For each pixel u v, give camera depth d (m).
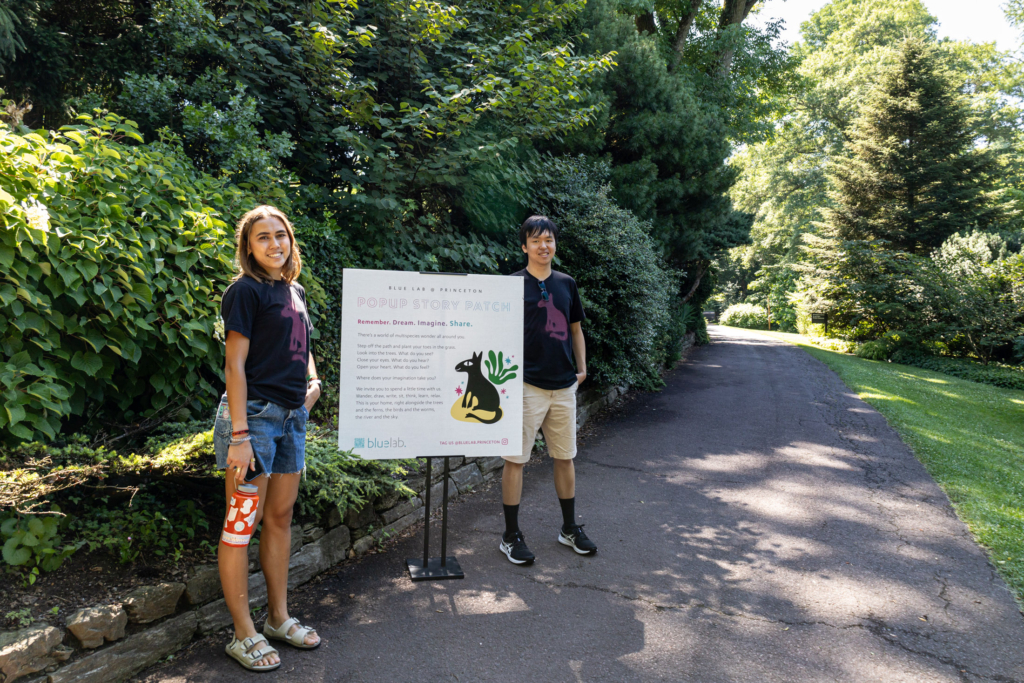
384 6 6.42
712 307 53.25
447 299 3.46
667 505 4.95
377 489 3.81
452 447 3.49
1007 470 6.35
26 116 7.27
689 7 18.91
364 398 3.34
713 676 2.64
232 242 3.88
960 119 23.42
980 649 2.92
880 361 19.69
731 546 4.13
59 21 7.60
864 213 24.98
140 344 3.33
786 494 5.31
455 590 3.38
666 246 12.77
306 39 5.92
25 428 2.77
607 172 9.70
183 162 4.87
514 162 7.07
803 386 11.90
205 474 3.01
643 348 9.16
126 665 2.44
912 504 5.12
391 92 7.11
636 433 7.66
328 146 7.07
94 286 3.06
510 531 3.80
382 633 2.91
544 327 3.77
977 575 3.75
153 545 2.87
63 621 2.31
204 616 2.78
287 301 2.62
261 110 6.26
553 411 3.87
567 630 2.99
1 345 2.79
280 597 2.79
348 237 5.84
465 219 7.50
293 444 2.69
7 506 2.51
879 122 24.72
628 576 3.62
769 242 42.56
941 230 23.00
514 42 6.55
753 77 20.80
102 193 3.42
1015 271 17.31
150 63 7.25
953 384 13.99
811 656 2.82
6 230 2.78
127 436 3.50
